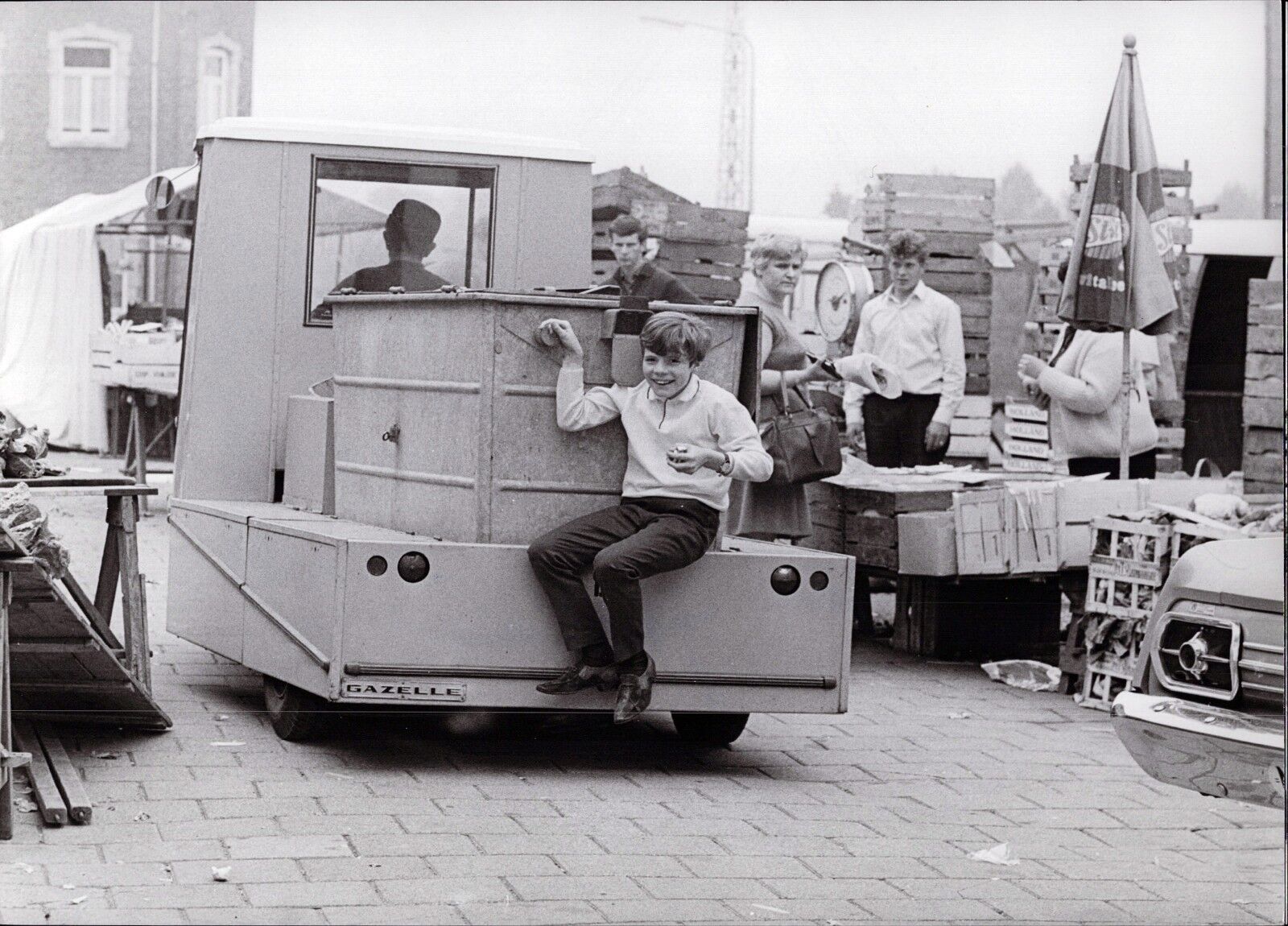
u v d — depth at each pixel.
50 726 6.74
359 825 5.59
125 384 13.49
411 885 4.94
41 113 10.52
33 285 13.12
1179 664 5.05
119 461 14.23
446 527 6.43
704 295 13.36
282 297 8.02
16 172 10.63
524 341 6.30
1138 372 9.83
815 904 4.99
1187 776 4.98
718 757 7.00
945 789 6.62
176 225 13.87
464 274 8.38
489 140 8.38
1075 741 7.62
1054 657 9.78
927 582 9.66
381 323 6.91
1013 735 7.69
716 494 6.33
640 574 6.14
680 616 6.43
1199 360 14.94
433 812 5.80
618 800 6.14
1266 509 8.41
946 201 12.43
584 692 6.34
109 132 10.69
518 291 6.40
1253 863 5.71
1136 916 5.05
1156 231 9.28
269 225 8.00
